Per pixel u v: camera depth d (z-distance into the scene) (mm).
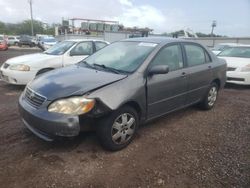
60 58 7594
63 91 3414
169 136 4312
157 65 4164
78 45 8094
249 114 5672
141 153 3701
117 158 3533
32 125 3518
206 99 5598
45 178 3037
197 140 4219
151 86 4039
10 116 4910
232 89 8406
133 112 3824
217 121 5141
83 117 3332
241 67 8359
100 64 4422
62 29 39625
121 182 3043
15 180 2980
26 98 3799
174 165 3441
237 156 3740
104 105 3410
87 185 2961
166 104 4441
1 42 28703
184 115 5395
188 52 5027
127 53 4461
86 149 3703
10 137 3990
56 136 3346
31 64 7074
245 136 4453
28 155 3492
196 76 5035
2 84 7793
